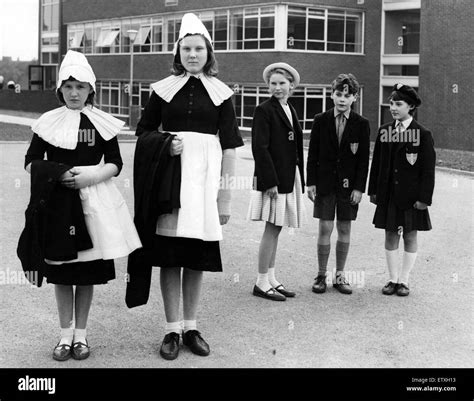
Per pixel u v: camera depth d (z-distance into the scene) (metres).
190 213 4.53
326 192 6.35
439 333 5.31
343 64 32.38
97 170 4.51
